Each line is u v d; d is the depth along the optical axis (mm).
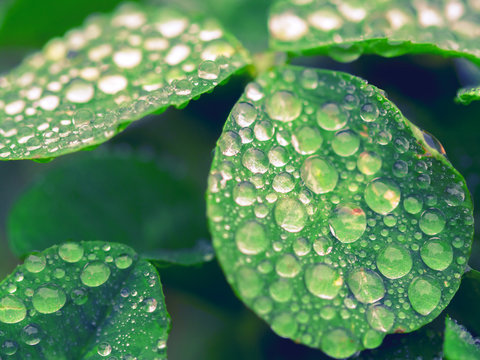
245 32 123
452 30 113
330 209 101
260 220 99
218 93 111
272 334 111
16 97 109
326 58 120
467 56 107
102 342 100
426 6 115
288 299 98
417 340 102
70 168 118
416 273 100
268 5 125
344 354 97
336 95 104
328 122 103
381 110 102
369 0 115
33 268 102
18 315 100
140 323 100
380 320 98
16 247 111
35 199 115
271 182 100
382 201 101
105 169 118
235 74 107
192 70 106
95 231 115
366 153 102
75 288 101
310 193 101
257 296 98
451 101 114
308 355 108
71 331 100
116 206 117
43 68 113
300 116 103
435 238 100
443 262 100
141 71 108
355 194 101
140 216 117
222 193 99
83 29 118
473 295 102
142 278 102
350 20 112
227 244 98
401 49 106
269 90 104
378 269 100
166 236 116
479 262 108
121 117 103
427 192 101
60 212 115
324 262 99
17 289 101
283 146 102
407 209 101
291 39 109
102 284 102
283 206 100
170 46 111
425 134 104
